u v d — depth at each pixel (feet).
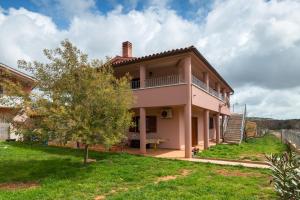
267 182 27.61
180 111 58.59
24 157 43.68
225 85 88.33
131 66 54.60
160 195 22.98
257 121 140.46
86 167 35.19
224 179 29.01
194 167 36.42
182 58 48.44
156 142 56.80
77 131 32.12
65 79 33.55
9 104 33.50
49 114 31.89
